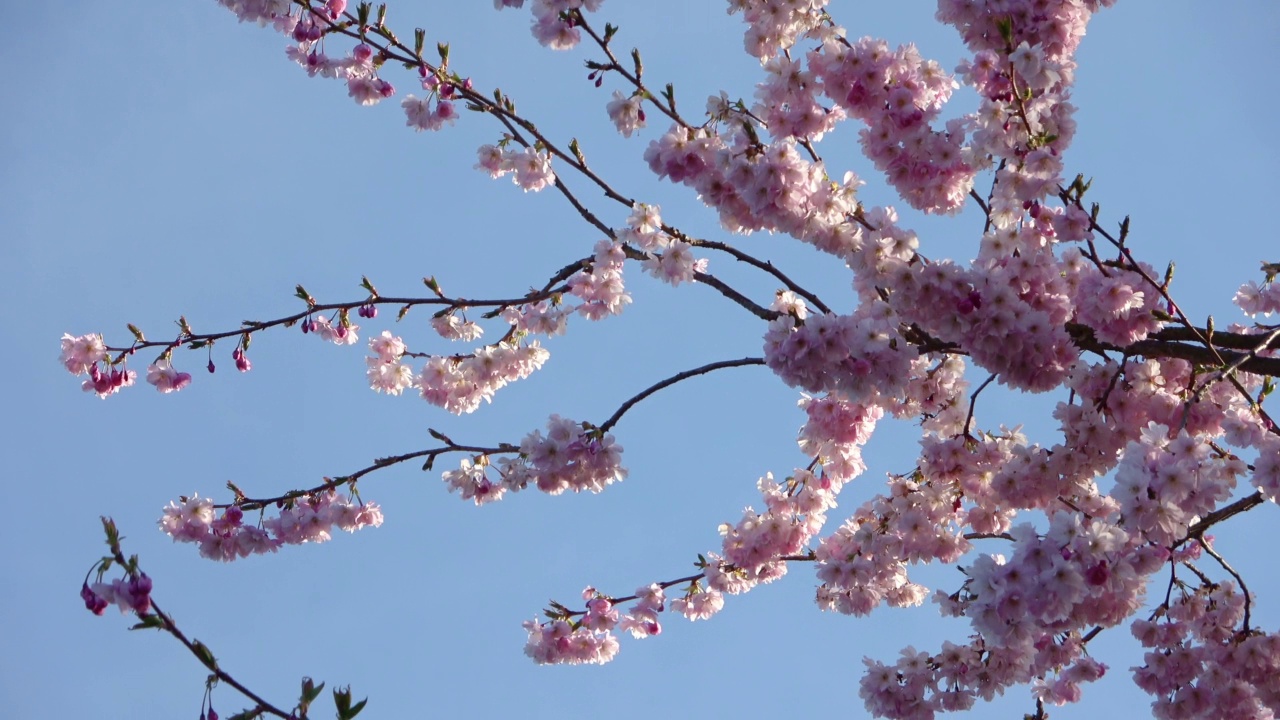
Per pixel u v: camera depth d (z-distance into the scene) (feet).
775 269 19.22
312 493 23.76
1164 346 16.96
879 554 21.16
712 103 17.37
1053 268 16.52
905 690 21.31
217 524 23.48
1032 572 13.25
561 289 22.85
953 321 16.44
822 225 16.60
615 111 18.01
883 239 16.30
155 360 23.85
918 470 21.12
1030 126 16.25
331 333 24.57
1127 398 18.02
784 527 22.65
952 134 17.20
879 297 17.67
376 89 21.56
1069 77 16.16
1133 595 14.34
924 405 21.33
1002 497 18.58
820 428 21.40
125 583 10.34
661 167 17.25
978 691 21.24
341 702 10.11
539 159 20.89
